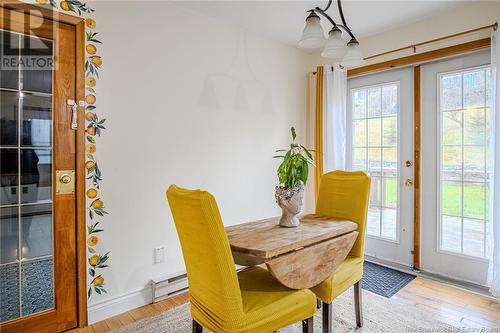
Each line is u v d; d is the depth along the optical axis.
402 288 2.62
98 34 2.12
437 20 2.69
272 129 3.34
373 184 3.29
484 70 2.53
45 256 1.96
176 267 2.58
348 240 1.82
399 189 3.08
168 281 2.49
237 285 1.31
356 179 2.15
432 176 2.85
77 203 2.06
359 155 3.39
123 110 2.25
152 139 2.41
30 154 1.90
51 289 1.98
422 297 2.45
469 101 2.62
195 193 1.29
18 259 1.87
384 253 3.22
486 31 2.42
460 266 2.69
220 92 2.86
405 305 2.33
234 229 1.79
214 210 1.25
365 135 3.34
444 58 2.72
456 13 2.58
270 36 3.21
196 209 1.26
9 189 1.83
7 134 1.82
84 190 2.09
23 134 1.87
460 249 2.70
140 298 2.36
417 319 2.13
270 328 1.39
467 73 2.63
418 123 2.93
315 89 3.63
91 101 2.10
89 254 2.12
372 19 2.75
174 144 2.54
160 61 2.44
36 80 1.90
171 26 2.50
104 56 2.15
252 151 3.15
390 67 3.03
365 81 3.32
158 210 2.46
